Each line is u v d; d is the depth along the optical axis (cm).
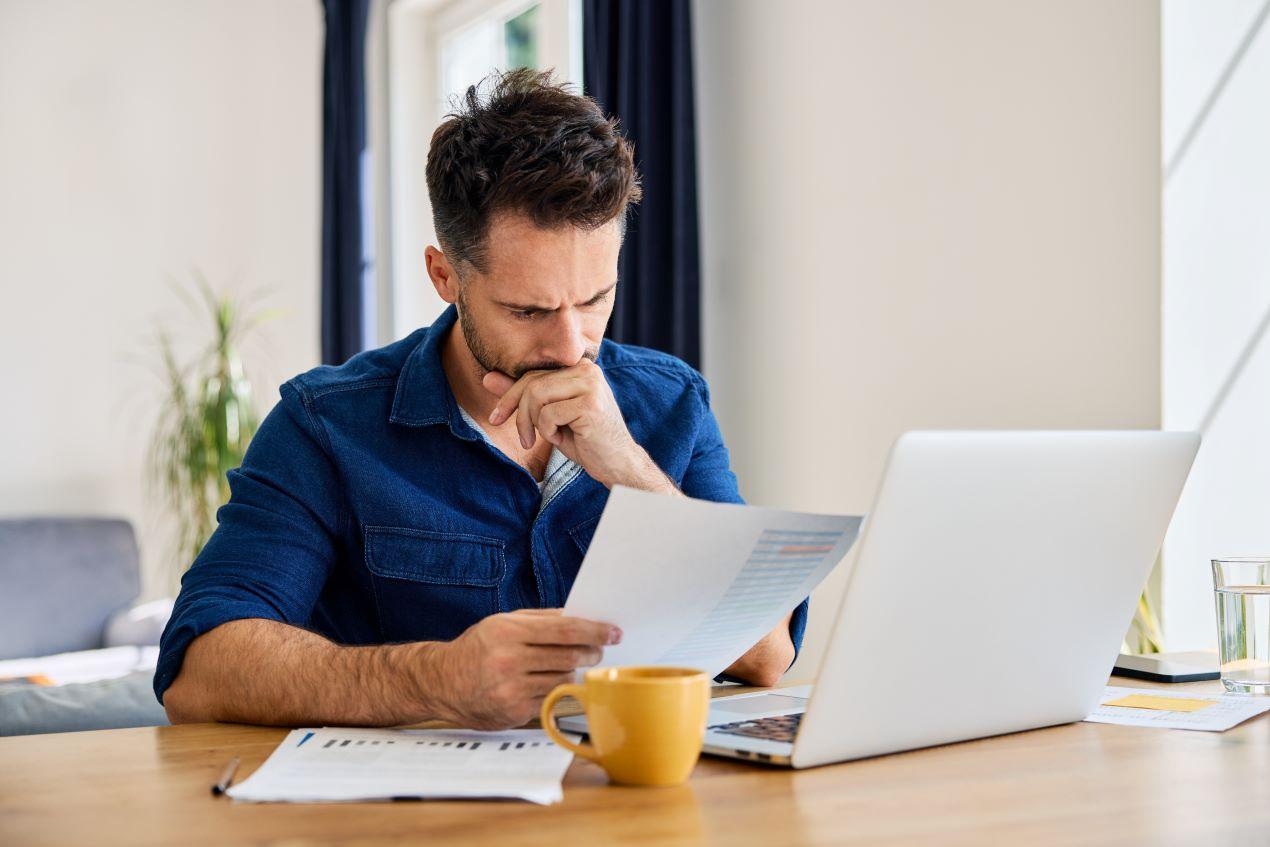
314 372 141
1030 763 88
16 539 399
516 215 120
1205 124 201
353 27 428
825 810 75
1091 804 77
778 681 129
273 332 473
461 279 127
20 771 87
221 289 465
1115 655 103
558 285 122
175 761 90
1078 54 213
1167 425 198
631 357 157
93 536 413
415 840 69
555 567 140
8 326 433
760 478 296
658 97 304
